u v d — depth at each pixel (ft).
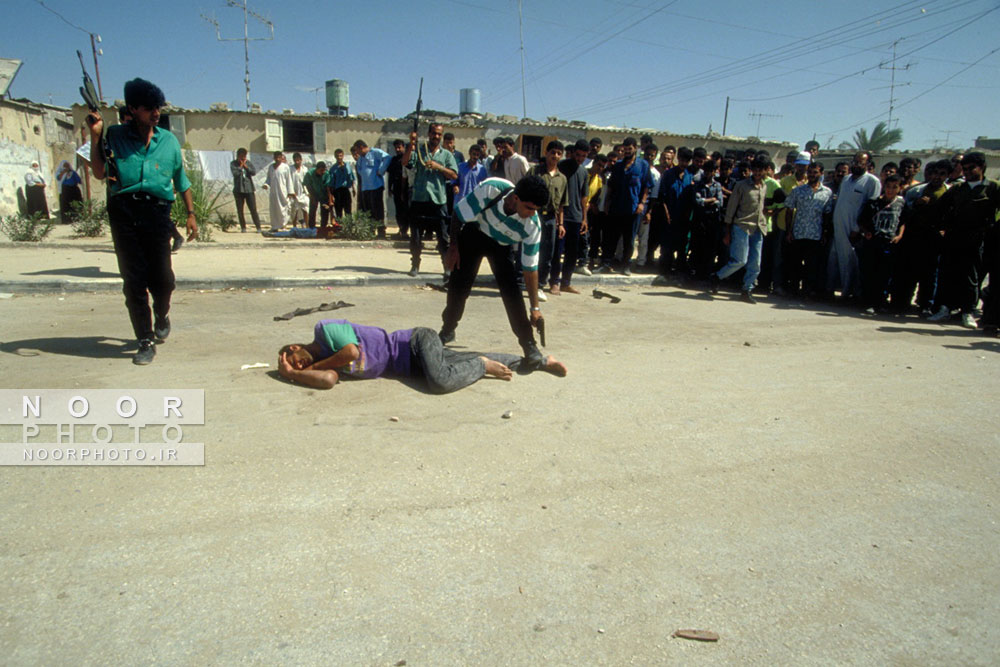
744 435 13.16
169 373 14.82
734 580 8.51
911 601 8.31
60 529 8.77
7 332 17.71
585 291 29.35
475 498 10.13
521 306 16.21
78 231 40.81
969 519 10.43
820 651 7.33
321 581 8.02
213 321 19.97
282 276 26.66
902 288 27.63
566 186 26.73
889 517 10.34
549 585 8.19
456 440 12.10
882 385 16.96
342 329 14.39
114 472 10.33
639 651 7.16
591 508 10.05
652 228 34.63
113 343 17.16
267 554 8.48
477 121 60.23
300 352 14.49
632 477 11.12
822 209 29.22
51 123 64.39
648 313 24.99
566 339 20.18
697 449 12.38
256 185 55.93
